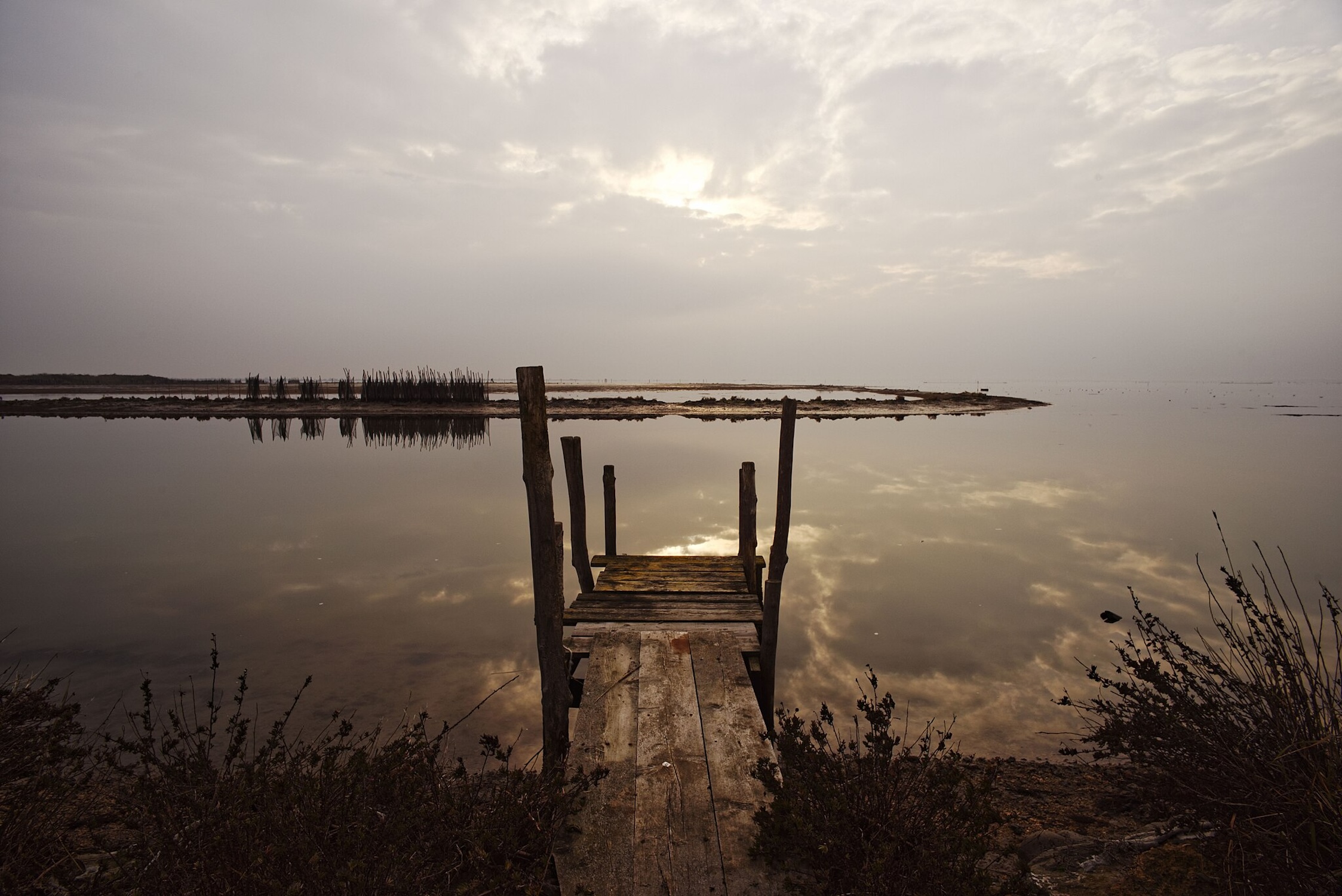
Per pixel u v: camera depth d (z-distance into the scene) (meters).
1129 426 40.12
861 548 12.29
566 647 6.09
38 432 36.03
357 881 2.43
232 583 10.13
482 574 10.70
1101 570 10.71
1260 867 2.95
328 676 6.73
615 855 3.36
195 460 25.27
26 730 3.30
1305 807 2.94
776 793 3.53
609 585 7.96
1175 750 3.71
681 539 13.26
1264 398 80.56
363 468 23.41
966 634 7.96
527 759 5.19
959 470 22.38
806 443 30.95
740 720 4.65
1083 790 4.74
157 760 3.05
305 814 2.78
